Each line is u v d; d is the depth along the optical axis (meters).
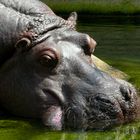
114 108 15.82
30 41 16.83
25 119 16.88
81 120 15.93
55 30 17.20
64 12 42.62
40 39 16.83
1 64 17.42
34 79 16.73
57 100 16.38
